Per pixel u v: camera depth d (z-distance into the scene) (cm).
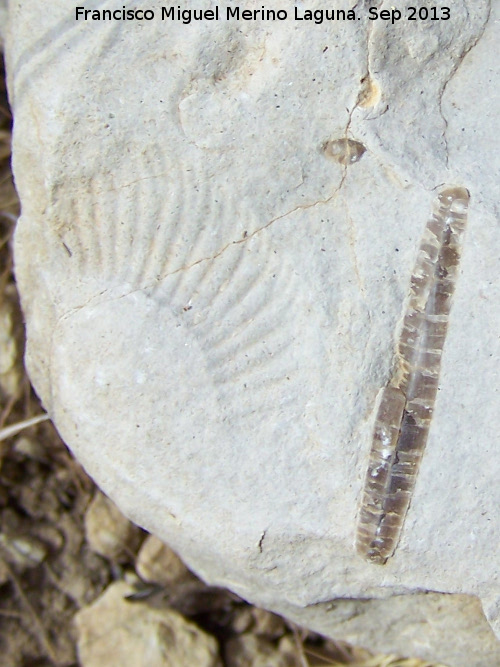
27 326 18
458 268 16
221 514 16
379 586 16
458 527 16
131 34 16
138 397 16
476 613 16
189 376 16
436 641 17
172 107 16
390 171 16
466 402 16
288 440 16
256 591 17
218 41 16
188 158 16
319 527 16
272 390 16
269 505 16
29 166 17
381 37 16
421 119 16
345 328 16
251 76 16
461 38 16
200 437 16
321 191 16
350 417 16
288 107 16
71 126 16
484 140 16
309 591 16
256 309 16
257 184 16
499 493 16
